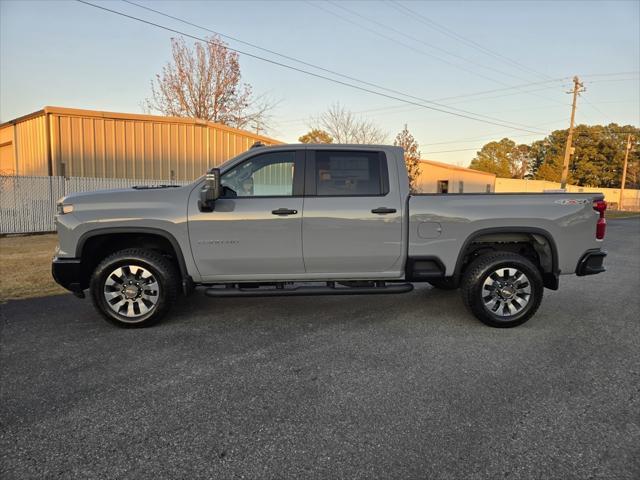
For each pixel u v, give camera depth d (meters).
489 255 4.99
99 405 3.21
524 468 2.51
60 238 4.75
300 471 2.48
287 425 2.95
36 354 4.14
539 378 3.69
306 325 5.04
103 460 2.58
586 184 65.94
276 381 3.61
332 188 4.88
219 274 4.87
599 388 3.51
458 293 6.56
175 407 3.19
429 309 5.73
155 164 17.97
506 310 4.99
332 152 4.93
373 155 4.98
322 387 3.50
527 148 80.50
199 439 2.79
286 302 6.02
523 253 5.46
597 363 4.01
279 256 4.84
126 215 4.71
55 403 3.23
